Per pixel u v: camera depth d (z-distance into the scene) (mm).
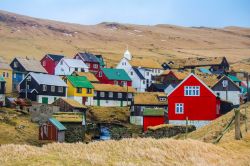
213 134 49750
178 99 80938
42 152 28375
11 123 81438
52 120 80250
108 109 110125
